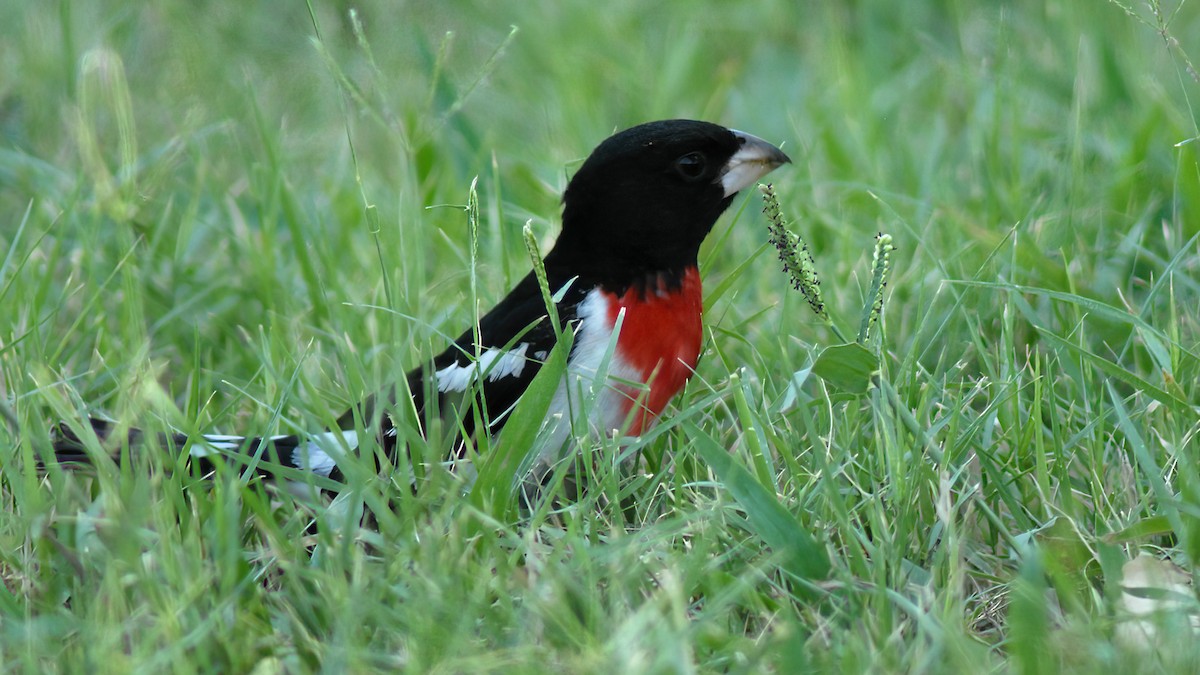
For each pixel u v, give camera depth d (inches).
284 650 220.4
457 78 525.0
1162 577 229.9
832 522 254.8
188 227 398.6
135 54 532.7
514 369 293.4
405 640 217.6
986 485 271.1
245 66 520.1
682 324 298.8
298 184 460.4
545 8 565.6
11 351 315.9
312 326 370.3
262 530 257.8
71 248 405.4
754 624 233.8
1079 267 361.7
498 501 254.8
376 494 251.4
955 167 445.1
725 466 246.4
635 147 294.0
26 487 255.8
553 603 217.5
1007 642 221.1
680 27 561.3
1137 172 400.2
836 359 262.1
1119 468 271.0
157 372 313.0
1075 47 480.4
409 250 371.2
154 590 220.5
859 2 566.9
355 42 532.4
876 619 225.0
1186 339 327.0
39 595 243.8
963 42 526.9
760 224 419.8
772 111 507.5
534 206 438.9
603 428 273.7
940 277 354.3
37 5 546.0
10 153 459.2
